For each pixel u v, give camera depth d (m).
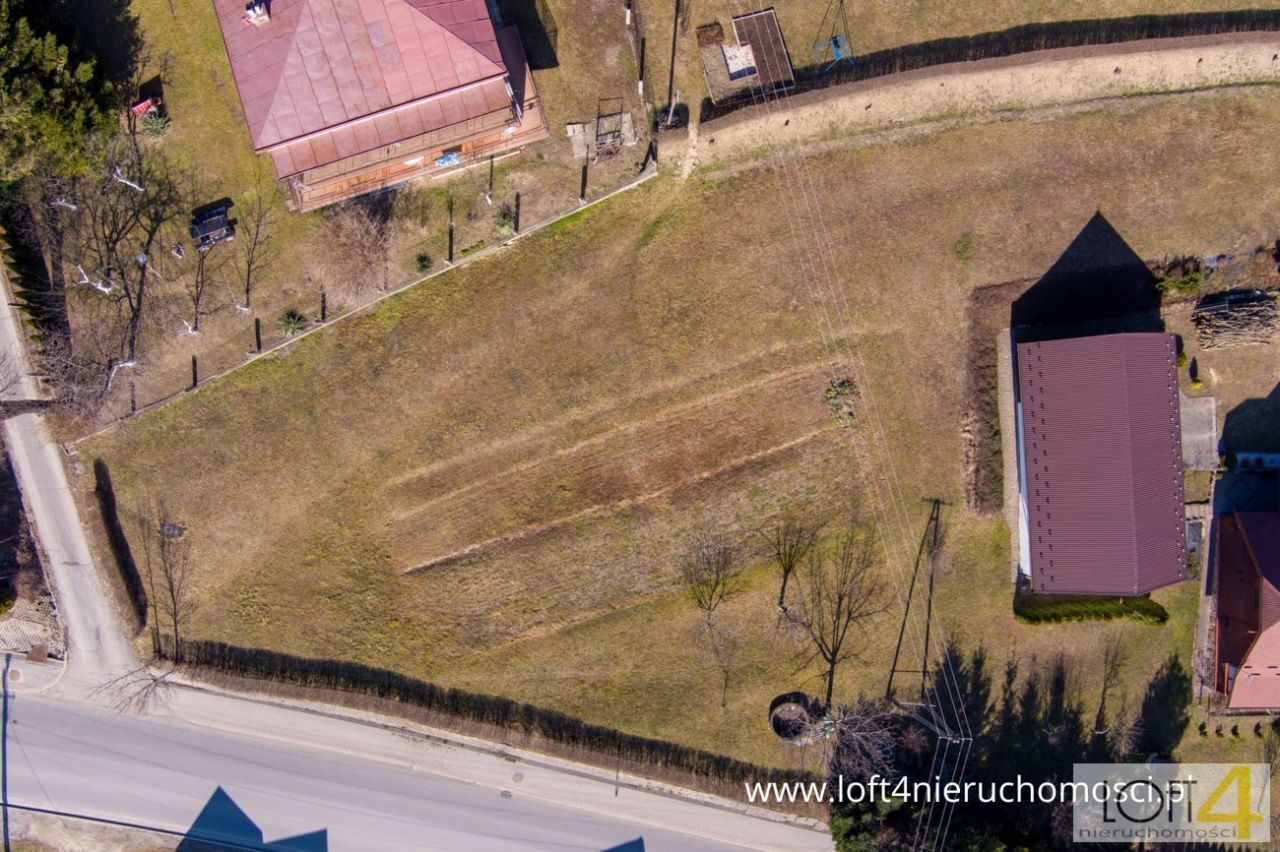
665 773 38.47
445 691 38.75
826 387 37.81
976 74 35.97
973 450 37.59
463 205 36.84
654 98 36.41
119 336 37.28
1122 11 36.53
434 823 39.41
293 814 39.19
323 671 38.66
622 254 37.41
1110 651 38.34
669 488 38.34
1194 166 37.03
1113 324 37.56
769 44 36.34
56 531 38.38
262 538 38.44
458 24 31.91
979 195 37.19
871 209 37.19
